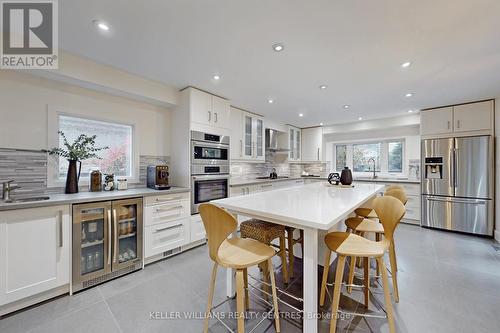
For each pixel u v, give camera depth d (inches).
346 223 82.0
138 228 92.2
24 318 62.6
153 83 109.7
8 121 78.5
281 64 90.4
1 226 61.6
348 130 204.5
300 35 70.5
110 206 83.4
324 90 120.0
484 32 67.6
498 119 128.6
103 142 105.3
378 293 75.7
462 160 140.6
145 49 79.7
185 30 68.3
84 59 86.8
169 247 103.7
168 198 103.6
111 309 67.1
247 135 166.6
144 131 117.1
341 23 64.3
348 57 84.0
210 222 49.3
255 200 74.0
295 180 208.4
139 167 115.2
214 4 57.0
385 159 202.7
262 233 69.5
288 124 211.2
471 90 118.5
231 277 71.6
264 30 68.1
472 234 137.9
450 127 146.0
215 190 128.6
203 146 121.8
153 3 56.7
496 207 129.9
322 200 73.9
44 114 85.8
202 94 121.3
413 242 125.6
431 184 152.2
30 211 66.1
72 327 59.5
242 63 90.0
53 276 70.3
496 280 83.4
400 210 53.0
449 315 63.9
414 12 59.1
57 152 86.7
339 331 58.0
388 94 125.5
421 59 85.2
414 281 82.8
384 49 78.3
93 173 95.2
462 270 91.5
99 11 59.9
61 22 64.6
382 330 58.3
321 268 94.2
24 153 81.5
